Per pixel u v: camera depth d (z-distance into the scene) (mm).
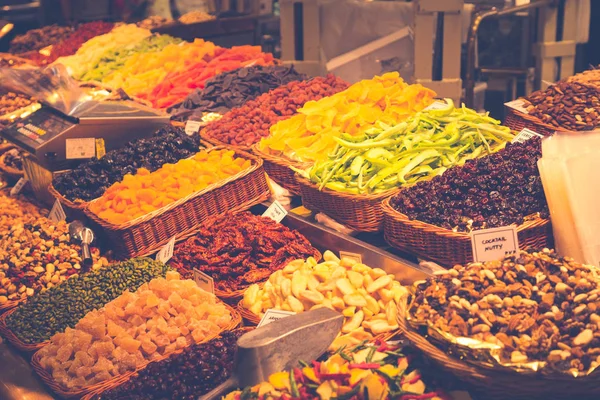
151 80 4188
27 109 3979
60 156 3162
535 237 2301
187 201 2764
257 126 3234
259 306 2393
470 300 1919
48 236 2801
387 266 2453
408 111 3004
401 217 2396
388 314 2217
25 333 2455
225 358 2180
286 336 2004
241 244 2582
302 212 2814
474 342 1841
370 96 3033
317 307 2131
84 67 4695
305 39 4336
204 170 2879
